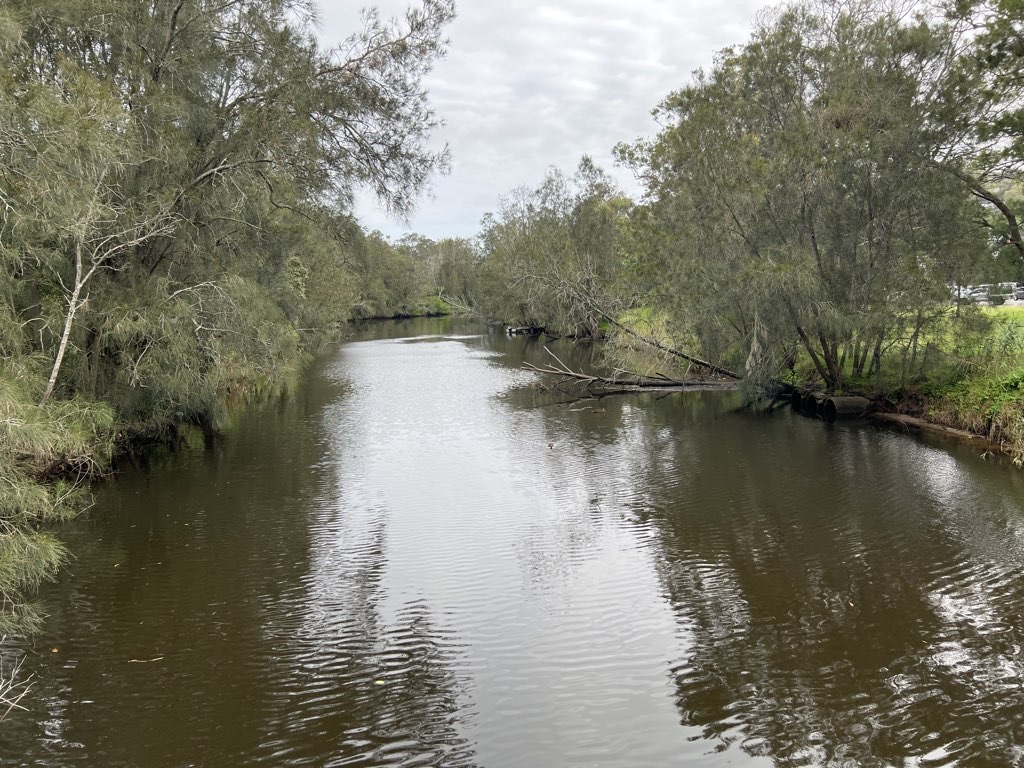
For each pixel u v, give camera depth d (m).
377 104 14.62
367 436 18.12
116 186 11.71
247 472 14.30
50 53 11.98
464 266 100.88
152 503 12.09
